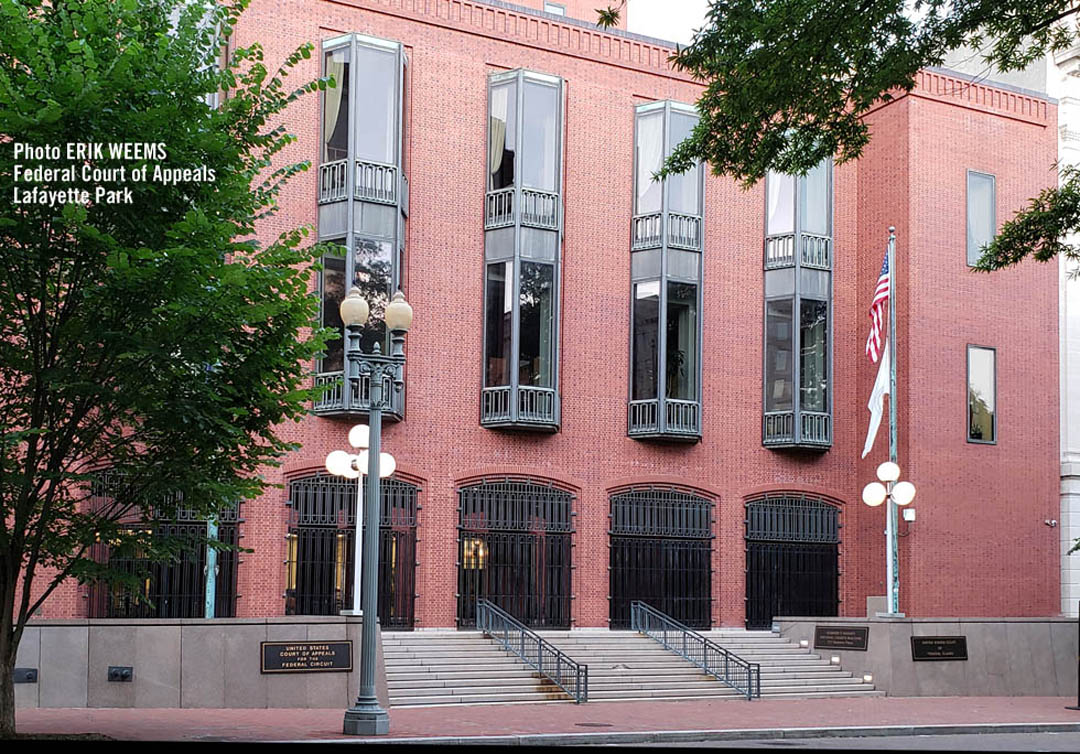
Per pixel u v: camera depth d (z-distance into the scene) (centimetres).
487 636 2844
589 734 1852
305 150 2958
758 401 3388
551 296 3117
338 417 2911
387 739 1708
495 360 3086
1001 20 1753
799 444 3344
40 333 1518
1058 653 3052
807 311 3425
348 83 2945
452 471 3025
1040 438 3550
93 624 2139
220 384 1527
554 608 3091
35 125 1340
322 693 2217
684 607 3231
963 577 3369
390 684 2438
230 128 1575
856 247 3556
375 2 3047
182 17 1519
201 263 1396
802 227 3428
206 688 2166
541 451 3123
